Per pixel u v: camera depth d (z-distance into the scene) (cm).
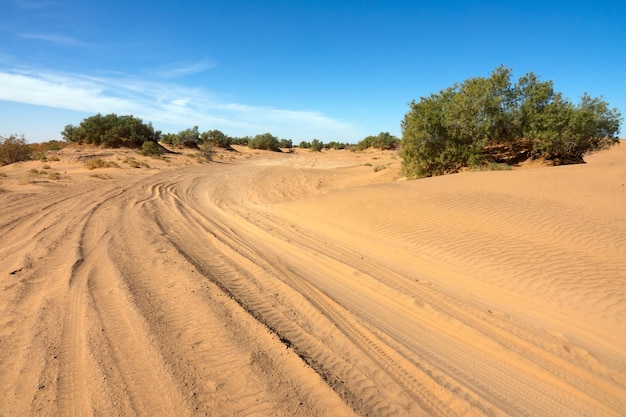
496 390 414
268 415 343
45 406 346
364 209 1346
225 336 481
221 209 1595
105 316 520
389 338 515
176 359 425
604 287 654
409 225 1113
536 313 599
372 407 365
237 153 6334
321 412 352
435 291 688
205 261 809
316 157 5966
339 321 557
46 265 725
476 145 2258
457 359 473
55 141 5438
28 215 1191
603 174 1602
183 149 5678
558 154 2373
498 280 721
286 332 509
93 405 349
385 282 731
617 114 2314
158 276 686
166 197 1786
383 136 7219
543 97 2197
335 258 885
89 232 998
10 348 439
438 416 362
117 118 4909
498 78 2217
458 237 966
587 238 866
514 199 1250
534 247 848
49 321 503
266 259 859
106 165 2959
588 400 404
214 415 341
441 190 1460
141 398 360
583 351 492
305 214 1445
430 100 2297
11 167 2886
